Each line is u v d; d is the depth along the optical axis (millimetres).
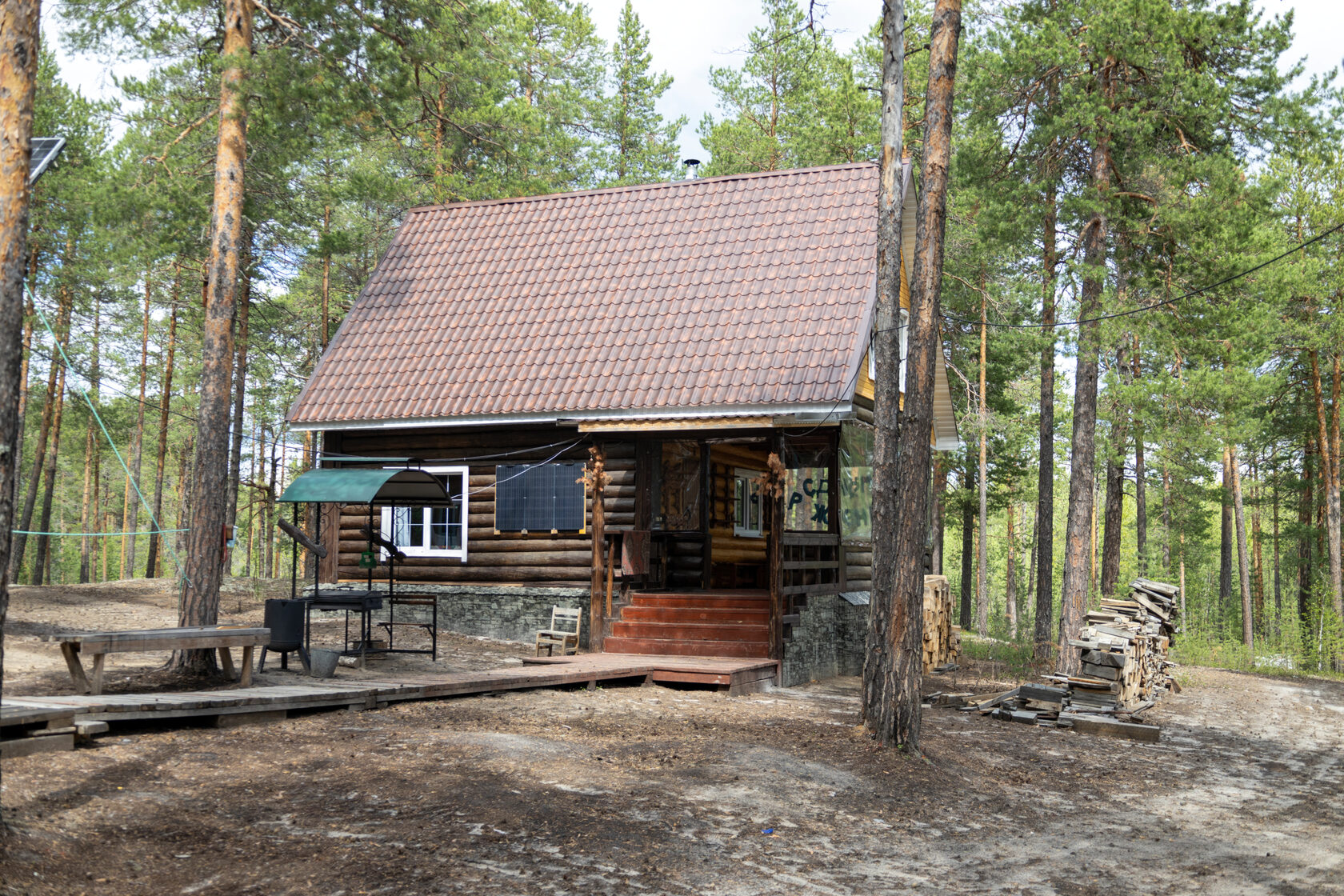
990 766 11086
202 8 15883
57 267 29141
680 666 15398
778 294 18344
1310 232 32688
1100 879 7379
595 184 39875
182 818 6949
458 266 21562
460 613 19062
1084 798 10023
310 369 34719
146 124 18266
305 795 7684
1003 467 42188
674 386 17203
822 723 12445
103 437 46031
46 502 36531
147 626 18469
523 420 17844
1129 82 19953
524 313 19859
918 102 29422
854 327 17125
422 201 30094
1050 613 27109
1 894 5273
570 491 18672
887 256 11930
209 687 11602
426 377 19062
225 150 13750
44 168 14672
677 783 8938
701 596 17828
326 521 19906
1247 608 36625
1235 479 37438
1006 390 38281
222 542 13031
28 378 30750
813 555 18672
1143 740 13781
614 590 18266
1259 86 19109
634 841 7285
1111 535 27156
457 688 12406
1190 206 18953
